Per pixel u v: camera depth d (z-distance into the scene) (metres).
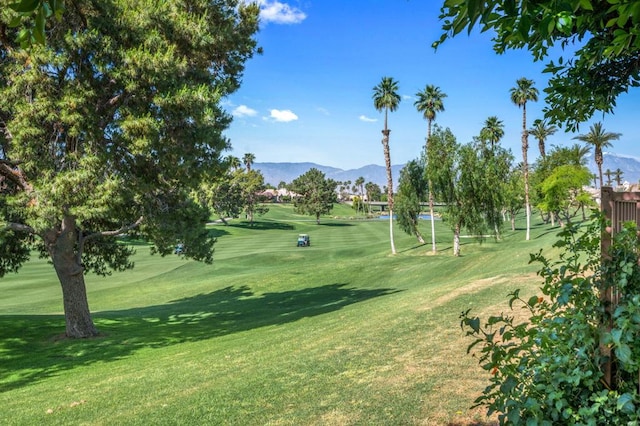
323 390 8.47
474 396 7.11
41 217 15.62
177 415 8.07
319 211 136.25
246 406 8.15
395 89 55.41
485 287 17.95
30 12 2.05
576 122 4.56
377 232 96.81
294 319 21.27
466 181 46.06
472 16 1.68
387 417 6.75
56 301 36.91
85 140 16.42
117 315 28.80
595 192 73.38
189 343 18.89
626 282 3.34
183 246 24.39
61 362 17.17
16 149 15.84
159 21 17.61
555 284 3.86
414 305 16.55
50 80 15.67
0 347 19.50
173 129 18.03
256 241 81.62
